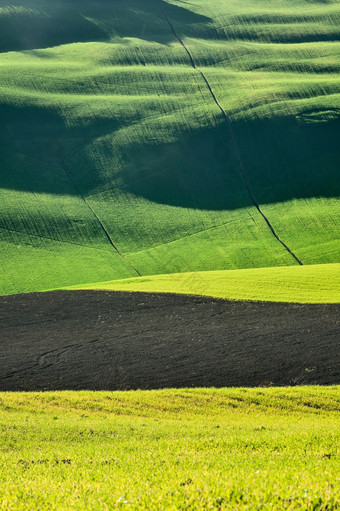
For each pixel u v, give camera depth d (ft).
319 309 443.73
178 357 347.15
